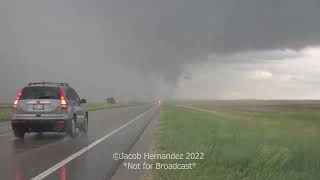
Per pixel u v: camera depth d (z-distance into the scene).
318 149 12.52
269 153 12.05
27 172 10.80
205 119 34.50
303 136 16.36
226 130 21.72
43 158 13.29
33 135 21.34
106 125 29.11
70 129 19.12
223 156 12.05
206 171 10.62
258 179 9.55
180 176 10.06
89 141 18.44
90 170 11.12
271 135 17.92
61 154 14.23
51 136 20.73
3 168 11.39
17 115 18.67
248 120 32.34
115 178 10.08
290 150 12.62
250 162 11.27
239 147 14.02
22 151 15.01
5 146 16.53
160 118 38.22
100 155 14.00
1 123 31.27
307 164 10.86
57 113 18.66
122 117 41.50
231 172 10.42
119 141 18.39
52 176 10.27
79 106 21.25
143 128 26.16
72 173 10.67
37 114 18.56
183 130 22.64
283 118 35.66
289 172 10.12
